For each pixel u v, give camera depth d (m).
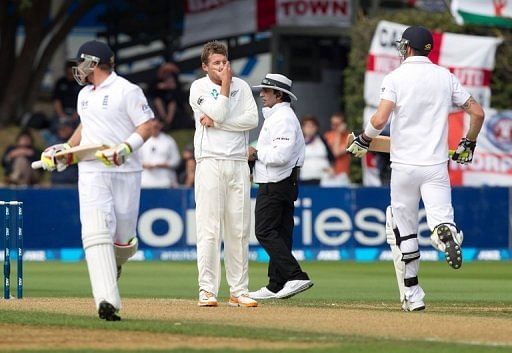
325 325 33.44
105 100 34.25
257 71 99.12
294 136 42.44
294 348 28.53
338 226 75.75
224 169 38.94
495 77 84.75
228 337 30.58
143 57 104.62
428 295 49.72
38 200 73.56
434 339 30.34
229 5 97.38
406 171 37.50
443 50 82.25
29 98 100.50
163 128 93.38
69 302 41.91
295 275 42.81
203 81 39.03
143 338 30.38
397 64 81.00
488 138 81.88
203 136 39.00
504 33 85.25
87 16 106.81
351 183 86.12
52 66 108.44
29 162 82.62
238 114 39.03
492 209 77.62
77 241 74.25
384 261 75.31
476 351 28.12
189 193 75.00
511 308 41.44
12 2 99.62
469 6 80.62
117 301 33.38
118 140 34.41
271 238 42.81
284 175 42.66
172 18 103.19
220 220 39.22
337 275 63.56
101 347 28.75
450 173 81.50
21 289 44.50
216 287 39.53
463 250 77.25
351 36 87.44
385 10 91.88
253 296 43.66
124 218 34.38
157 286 55.59
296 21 93.81
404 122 37.47
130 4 104.00
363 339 30.27
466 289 53.84
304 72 95.19
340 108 95.75
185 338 30.41
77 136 35.78
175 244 74.81
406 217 38.12
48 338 30.34
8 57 101.00
